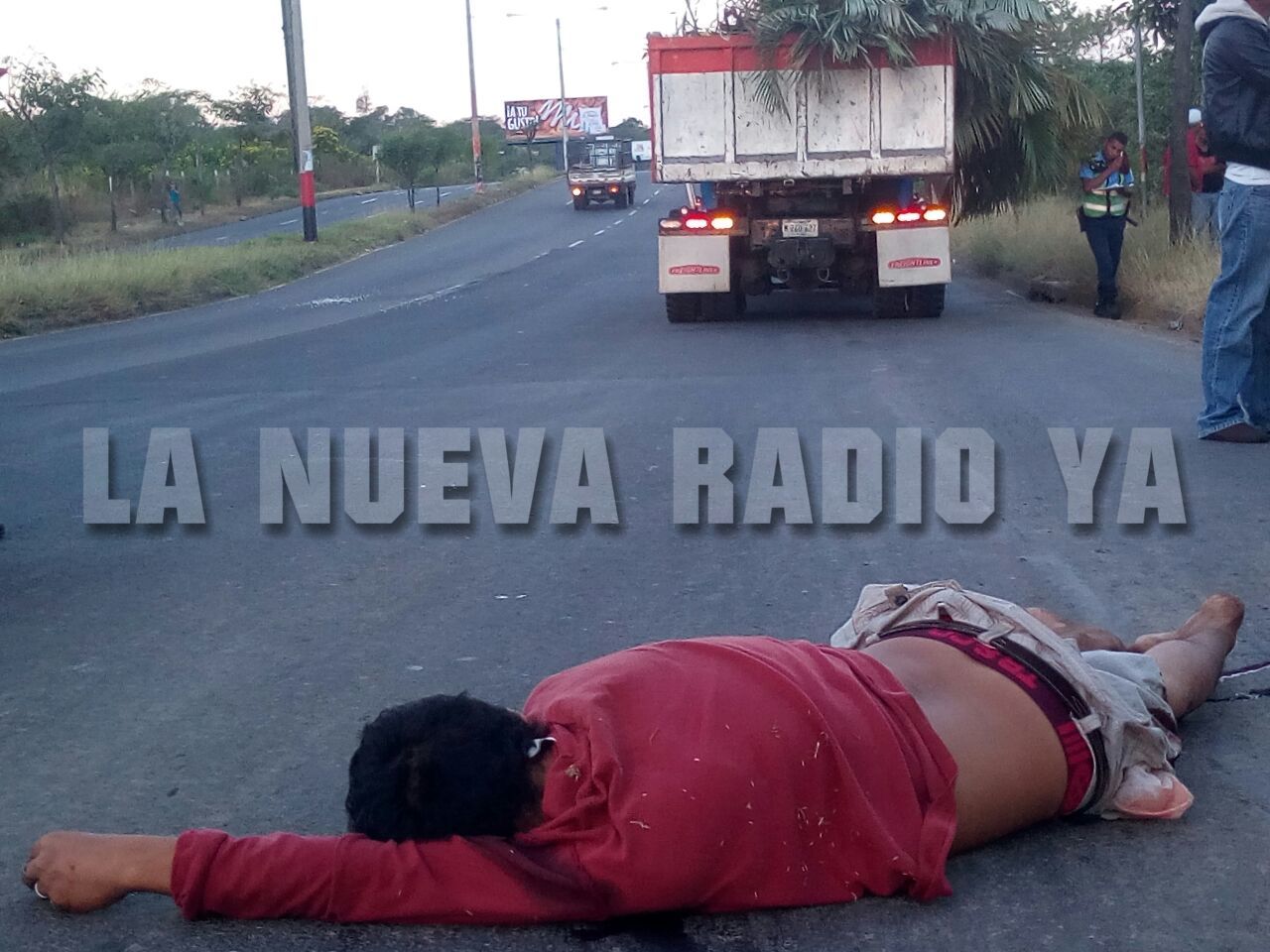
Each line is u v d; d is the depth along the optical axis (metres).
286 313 21.22
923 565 6.00
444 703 3.00
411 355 14.55
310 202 34.91
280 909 3.04
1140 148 19.81
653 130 15.56
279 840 3.05
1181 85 16.56
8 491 8.14
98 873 3.06
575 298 21.20
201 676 4.87
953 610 3.62
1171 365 11.41
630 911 2.98
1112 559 6.01
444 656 5.01
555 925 3.12
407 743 2.96
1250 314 7.93
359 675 4.83
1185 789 3.54
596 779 2.89
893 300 15.97
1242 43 7.50
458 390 11.58
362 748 3.02
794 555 6.22
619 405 10.38
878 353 12.99
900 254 15.70
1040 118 15.91
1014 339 13.66
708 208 16.31
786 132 15.42
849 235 15.97
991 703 3.34
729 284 16.11
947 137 15.27
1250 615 5.20
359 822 3.03
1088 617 5.26
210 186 62.59
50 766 4.11
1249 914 3.17
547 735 3.00
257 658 5.05
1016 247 20.48
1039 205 20.91
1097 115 16.09
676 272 16.11
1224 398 8.09
